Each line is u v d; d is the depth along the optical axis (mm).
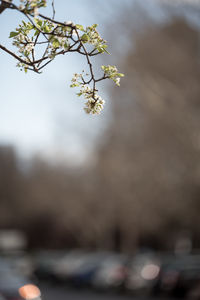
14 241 58438
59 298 22641
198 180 31469
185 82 31594
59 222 60094
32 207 59438
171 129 31250
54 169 55500
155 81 31156
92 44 3342
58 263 33594
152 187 37781
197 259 20188
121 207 44844
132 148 40594
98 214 51000
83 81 3404
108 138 45344
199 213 36656
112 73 3398
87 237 56938
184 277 18750
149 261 23797
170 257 24094
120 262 26031
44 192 55594
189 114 29578
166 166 34531
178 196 35250
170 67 31875
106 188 45688
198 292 17906
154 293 20484
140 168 38406
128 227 49250
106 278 25500
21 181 62438
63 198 53500
